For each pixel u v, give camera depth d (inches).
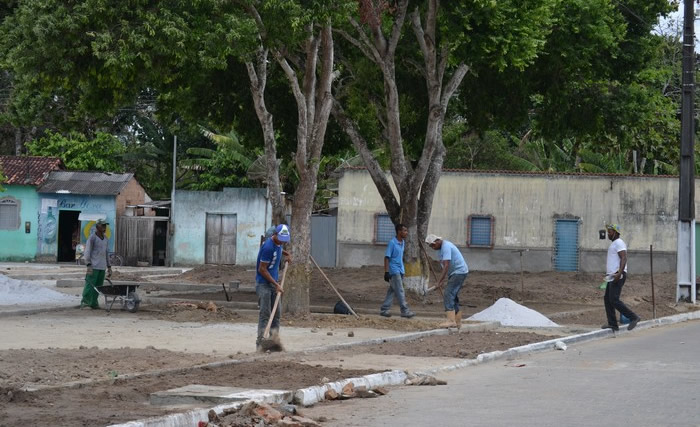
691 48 1125.7
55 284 1252.5
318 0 752.3
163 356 538.0
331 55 826.2
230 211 1839.3
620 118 1143.6
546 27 978.7
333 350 620.7
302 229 822.5
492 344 665.6
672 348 669.9
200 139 2192.4
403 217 1016.9
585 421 373.4
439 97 999.0
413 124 1136.8
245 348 608.4
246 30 739.4
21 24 757.3
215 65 754.2
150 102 2097.7
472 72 1036.5
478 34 883.4
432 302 1027.9
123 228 1870.1
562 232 1555.1
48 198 1889.8
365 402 435.8
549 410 402.6
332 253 1638.8
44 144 2143.2
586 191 1549.0
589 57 1036.5
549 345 669.3
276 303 580.7
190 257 1854.1
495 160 1916.8
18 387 423.8
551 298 1170.0
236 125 1117.7
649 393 449.4
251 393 416.5
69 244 1937.7
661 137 1802.4
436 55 1005.8
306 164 823.1
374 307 976.3
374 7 895.7
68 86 802.2
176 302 924.0
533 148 1936.5
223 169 2052.2
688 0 1128.2
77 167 2076.8
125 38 741.3
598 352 646.5
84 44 752.3
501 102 1137.4
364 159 1024.2
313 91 834.8
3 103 1300.4
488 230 1571.1
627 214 1539.1
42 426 339.3
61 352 542.6
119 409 381.7
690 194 1125.7
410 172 1013.2
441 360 577.9
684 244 1124.5
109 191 1870.1
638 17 1090.1
